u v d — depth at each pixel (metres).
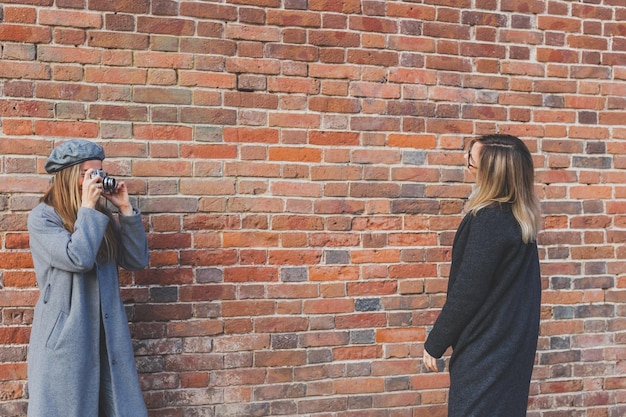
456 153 3.02
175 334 2.74
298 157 2.85
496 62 3.05
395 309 2.97
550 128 3.10
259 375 2.83
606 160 3.13
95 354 2.20
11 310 2.57
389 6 2.93
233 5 2.76
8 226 2.55
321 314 2.89
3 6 2.53
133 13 2.65
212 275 2.77
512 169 2.19
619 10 3.12
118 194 2.36
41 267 2.17
